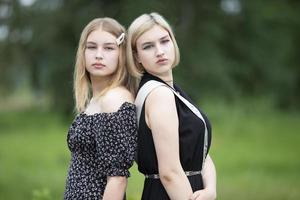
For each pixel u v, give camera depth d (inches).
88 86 174.4
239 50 1322.6
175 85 178.4
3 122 1352.1
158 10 1012.5
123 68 171.0
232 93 1207.6
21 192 498.9
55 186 535.2
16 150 884.0
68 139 172.6
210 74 1165.1
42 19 1131.9
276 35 1358.3
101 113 164.7
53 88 1204.5
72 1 1146.0
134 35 169.6
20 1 1136.2
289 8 1374.3
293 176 663.1
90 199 164.9
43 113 1386.6
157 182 167.6
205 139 169.0
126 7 1012.5
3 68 1194.0
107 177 163.2
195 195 165.0
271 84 1402.6
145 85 166.4
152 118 161.8
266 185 584.7
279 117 1417.3
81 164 167.6
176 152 161.0
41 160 773.3
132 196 256.7
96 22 171.9
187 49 1122.7
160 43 168.9
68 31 1156.5
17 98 1962.4
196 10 1144.8
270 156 843.4
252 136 1088.8
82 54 172.6
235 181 613.0
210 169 175.6
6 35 1161.4
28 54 1184.2
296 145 978.7
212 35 1184.8
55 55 1169.4
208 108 1204.5
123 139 161.9
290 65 1565.0
